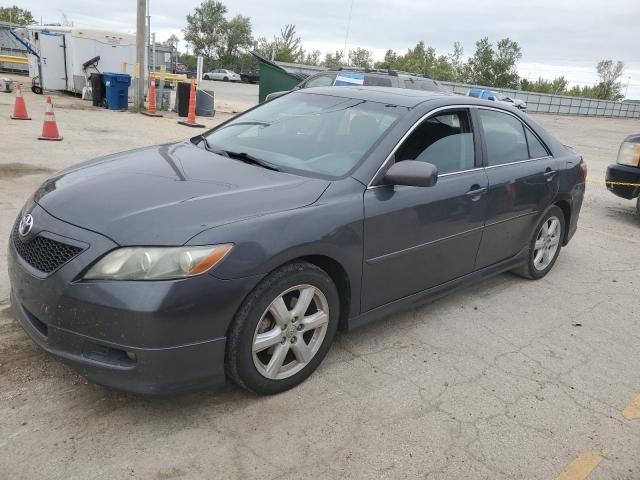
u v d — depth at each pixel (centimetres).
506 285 498
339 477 245
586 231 713
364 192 319
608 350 391
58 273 251
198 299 247
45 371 298
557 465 267
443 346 373
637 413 316
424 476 251
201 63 2270
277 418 280
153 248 245
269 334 284
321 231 290
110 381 250
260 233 267
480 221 405
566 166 504
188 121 1366
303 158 345
